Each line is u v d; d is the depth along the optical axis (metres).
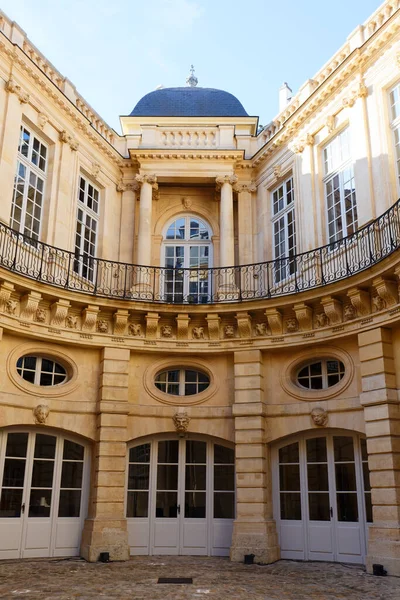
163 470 12.73
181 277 15.48
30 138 13.09
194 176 15.45
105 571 10.01
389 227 10.66
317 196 13.62
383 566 9.62
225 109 17.66
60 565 10.59
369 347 10.93
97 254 14.70
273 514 12.05
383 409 10.41
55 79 13.89
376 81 12.31
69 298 12.01
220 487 12.60
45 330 11.87
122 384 12.53
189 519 12.39
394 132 11.90
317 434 12.01
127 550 11.51
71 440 12.27
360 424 11.15
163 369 13.29
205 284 15.38
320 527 11.52
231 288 14.21
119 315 12.63
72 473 12.16
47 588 8.39
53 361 12.52
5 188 11.83
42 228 13.04
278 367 12.72
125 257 15.05
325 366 12.35
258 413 12.22
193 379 13.40
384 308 10.79
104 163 15.26
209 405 12.87
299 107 14.20
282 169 14.84
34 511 11.53
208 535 12.24
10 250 11.72
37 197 13.12
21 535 11.25
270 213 15.27
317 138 13.93
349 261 12.12
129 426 12.53
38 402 11.72
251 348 12.71
